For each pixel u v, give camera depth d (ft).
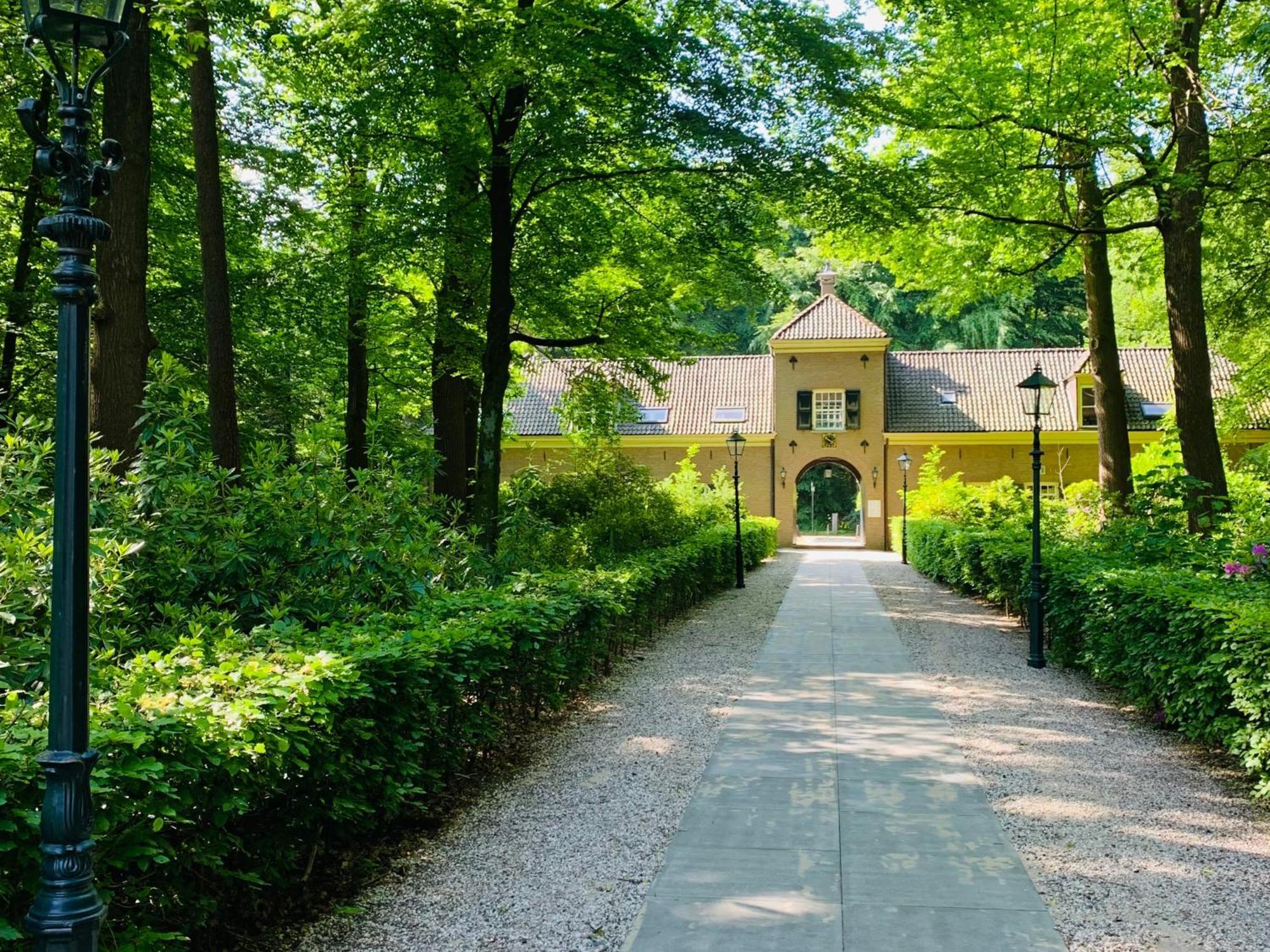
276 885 13.32
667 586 41.19
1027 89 44.86
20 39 33.40
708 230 40.16
